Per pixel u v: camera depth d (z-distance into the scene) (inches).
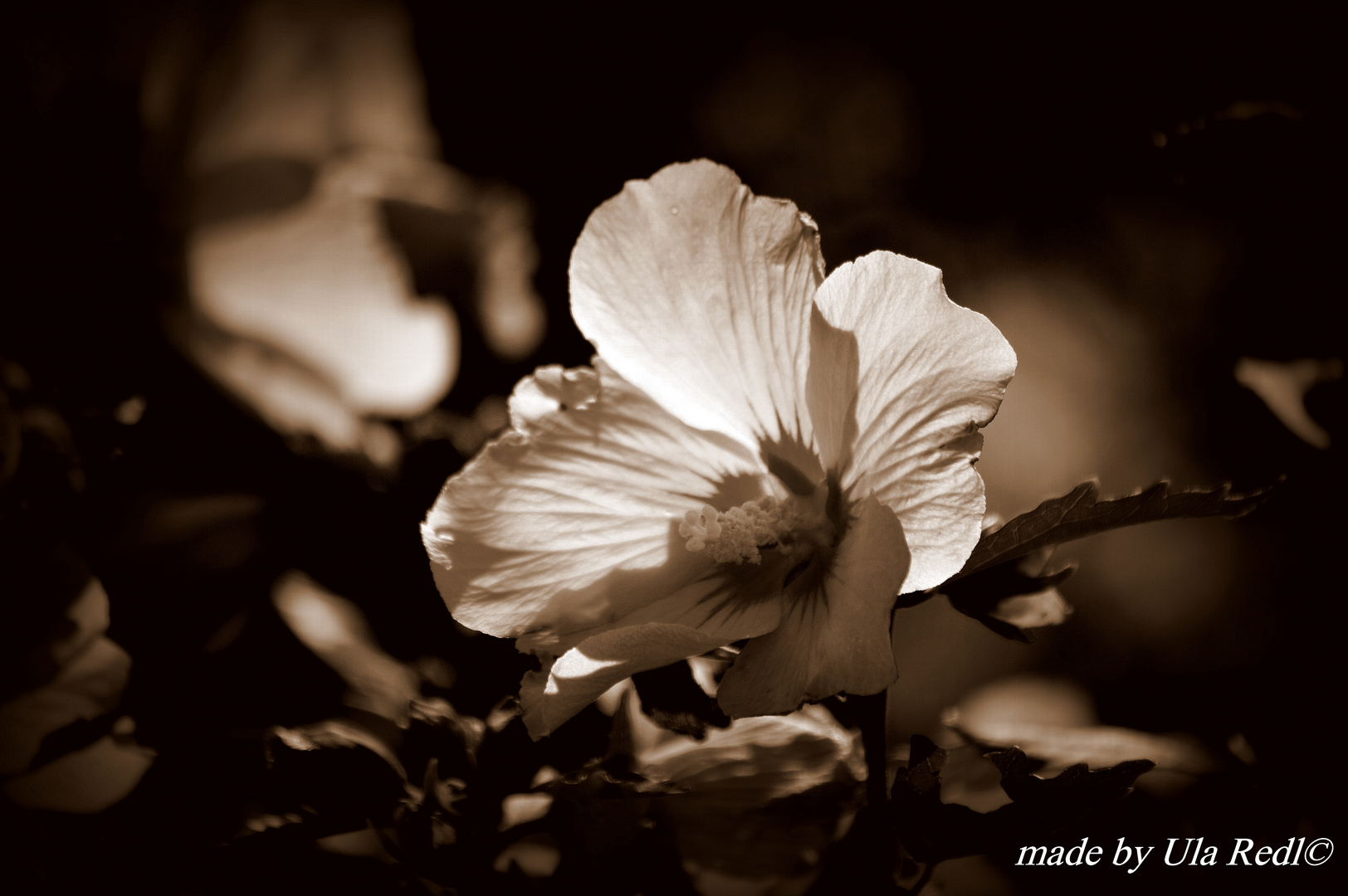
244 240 20.1
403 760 18.9
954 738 20.6
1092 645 25.1
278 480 20.3
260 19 20.1
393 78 20.6
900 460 18.3
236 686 19.7
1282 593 24.4
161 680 19.6
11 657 19.8
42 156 19.8
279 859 18.7
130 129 19.9
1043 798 18.0
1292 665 20.5
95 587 20.0
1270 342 20.8
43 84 20.1
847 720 19.8
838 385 18.7
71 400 20.0
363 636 20.2
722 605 19.1
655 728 19.6
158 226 20.0
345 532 20.4
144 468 20.1
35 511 19.8
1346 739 20.0
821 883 18.5
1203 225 25.5
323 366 20.4
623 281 19.1
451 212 20.8
